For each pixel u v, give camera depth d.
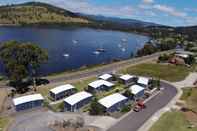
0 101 82.75
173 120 72.31
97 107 76.12
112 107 78.06
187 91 103.06
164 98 93.50
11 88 96.56
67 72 127.88
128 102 87.06
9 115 73.12
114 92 98.31
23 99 79.44
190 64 158.38
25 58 95.81
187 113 78.75
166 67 145.50
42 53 100.00
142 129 66.94
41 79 109.94
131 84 109.94
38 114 75.00
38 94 84.94
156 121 72.00
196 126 68.25
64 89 90.19
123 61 162.50
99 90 98.81
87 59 188.38
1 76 113.94
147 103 87.31
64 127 66.38
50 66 152.25
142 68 140.88
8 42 96.88
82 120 70.69
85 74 122.94
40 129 65.06
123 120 72.38
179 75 128.88
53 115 74.62
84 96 83.31
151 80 110.69
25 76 96.00
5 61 96.25
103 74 122.12
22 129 64.75
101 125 68.38
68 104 78.56
